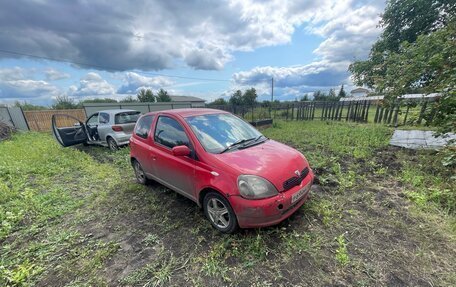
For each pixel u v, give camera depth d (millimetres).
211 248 2549
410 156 5242
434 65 4250
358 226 2771
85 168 5930
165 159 3502
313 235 2631
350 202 3367
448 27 4449
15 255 2613
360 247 2412
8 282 2201
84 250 2639
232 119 3914
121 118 8031
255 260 2303
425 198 3178
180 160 3203
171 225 3051
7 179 5402
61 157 7027
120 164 6199
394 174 4312
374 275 2037
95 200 4023
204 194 2977
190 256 2436
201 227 2938
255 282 2053
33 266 2418
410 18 11188
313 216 3029
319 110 16766
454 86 3635
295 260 2285
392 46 12055
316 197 3537
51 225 3297
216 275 2164
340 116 14812
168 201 3770
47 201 3996
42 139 11188
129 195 4121
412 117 4820
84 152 7676
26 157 7137
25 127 16344
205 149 2951
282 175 2594
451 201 3010
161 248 2598
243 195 2441
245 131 3701
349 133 8617
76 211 3682
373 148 6285
